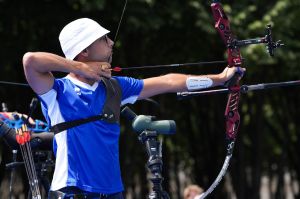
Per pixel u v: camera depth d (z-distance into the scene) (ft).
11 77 119.24
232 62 48.42
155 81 47.93
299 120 176.45
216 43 123.44
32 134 52.54
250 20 121.80
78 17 113.19
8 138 51.80
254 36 118.42
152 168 43.65
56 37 114.93
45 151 52.90
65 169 44.11
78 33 45.93
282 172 185.78
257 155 167.73
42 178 52.95
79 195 43.88
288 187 226.79
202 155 173.99
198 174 176.14
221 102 160.56
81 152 44.27
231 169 163.94
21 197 163.22
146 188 169.89
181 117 170.71
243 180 163.63
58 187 44.14
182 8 115.44
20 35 114.62
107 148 44.78
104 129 44.96
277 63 126.00
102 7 106.93
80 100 44.75
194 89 48.24
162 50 125.18
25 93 119.85
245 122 168.76
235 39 48.24
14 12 112.27
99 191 44.09
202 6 115.96
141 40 122.62
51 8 112.98
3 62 116.37
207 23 115.75
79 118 44.52
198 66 129.90
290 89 168.86
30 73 43.39
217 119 163.43
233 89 48.19
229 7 118.11
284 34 120.88
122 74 124.67
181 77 48.34
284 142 182.19
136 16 111.55
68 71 43.96
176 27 117.50
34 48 114.32
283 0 120.06
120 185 45.60
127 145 148.46
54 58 43.57
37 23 113.39
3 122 52.13
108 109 45.24
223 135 163.73
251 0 124.36
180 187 191.01
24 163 49.16
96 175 44.16
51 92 44.50
